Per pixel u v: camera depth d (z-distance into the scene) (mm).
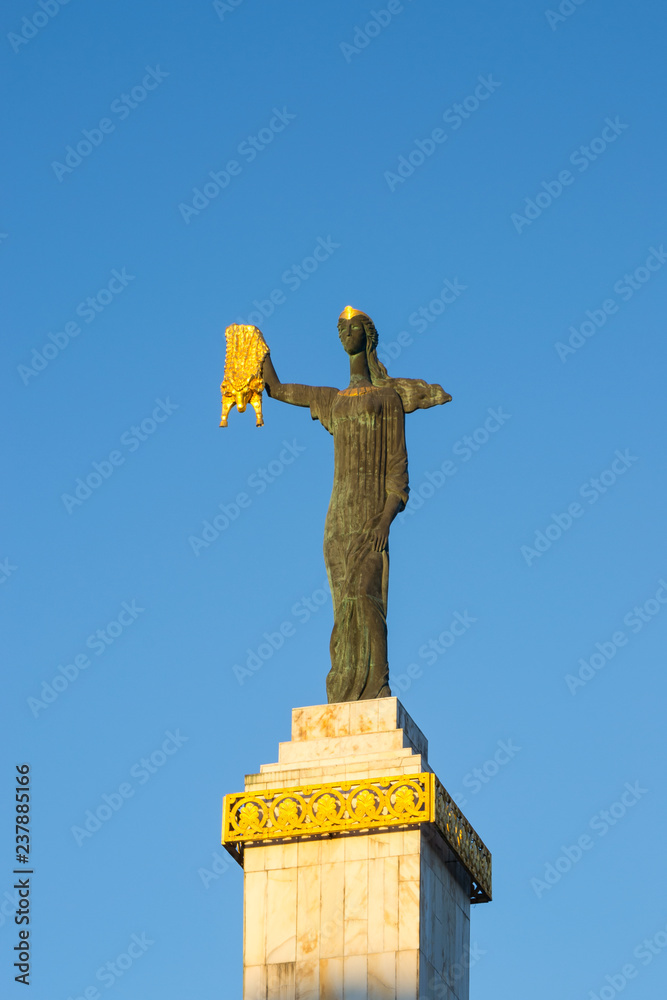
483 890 58688
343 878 54625
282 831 55156
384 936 53719
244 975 54219
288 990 53781
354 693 57719
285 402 62250
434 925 55031
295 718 57344
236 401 62625
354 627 58500
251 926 54750
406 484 60344
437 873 55906
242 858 56188
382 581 59250
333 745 56562
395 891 54125
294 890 54844
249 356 62938
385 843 54688
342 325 62156
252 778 56281
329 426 61438
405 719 57500
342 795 55125
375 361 62156
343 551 59562
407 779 54844
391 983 53156
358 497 60094
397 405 61031
